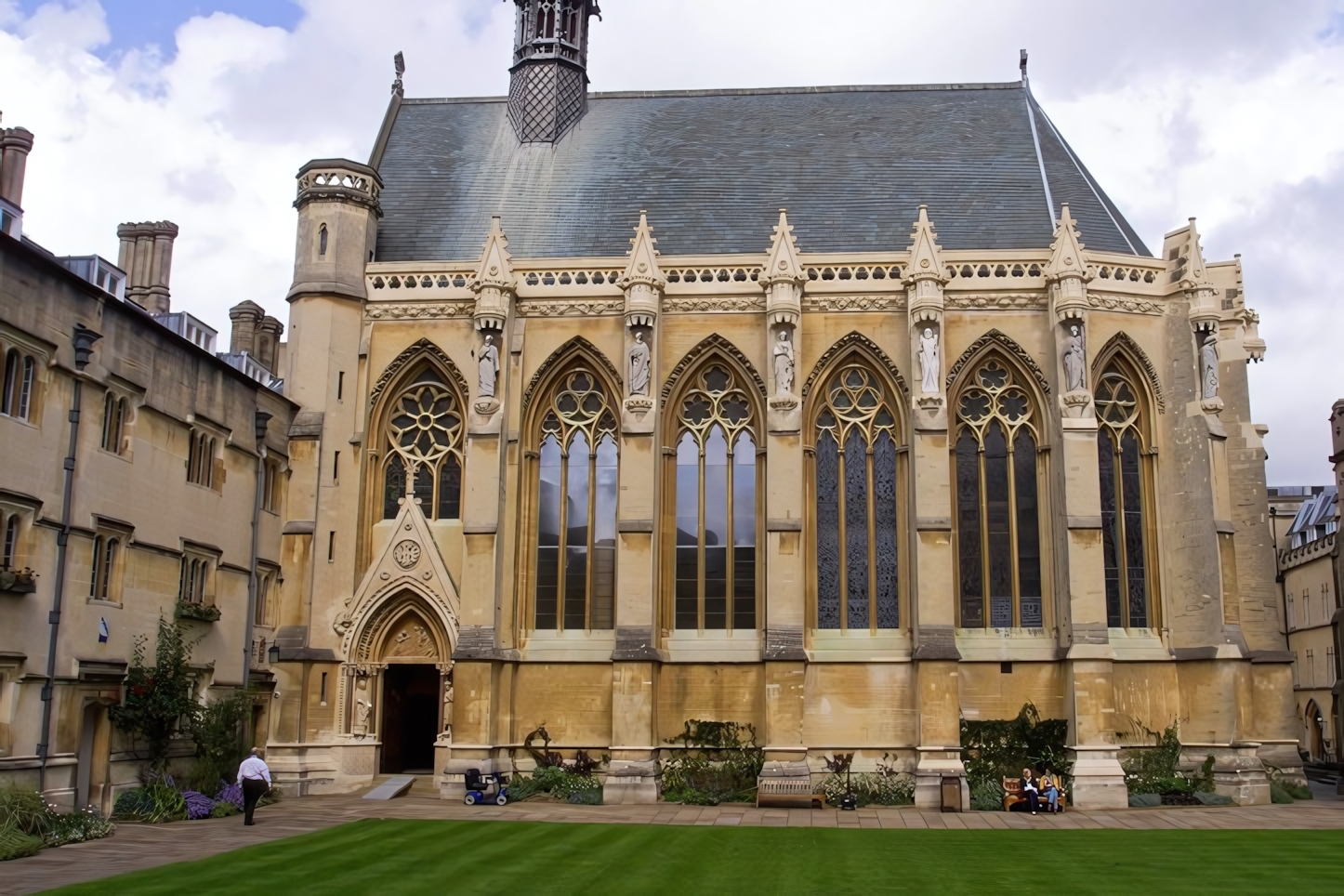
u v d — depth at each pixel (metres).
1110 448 45.09
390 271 46.59
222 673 39.50
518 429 44.78
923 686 40.78
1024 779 38.69
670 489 44.88
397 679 46.75
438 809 37.53
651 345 43.91
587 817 35.34
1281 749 44.09
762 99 54.84
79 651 31.55
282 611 43.50
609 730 42.84
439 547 44.88
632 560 42.31
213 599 38.91
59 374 31.20
